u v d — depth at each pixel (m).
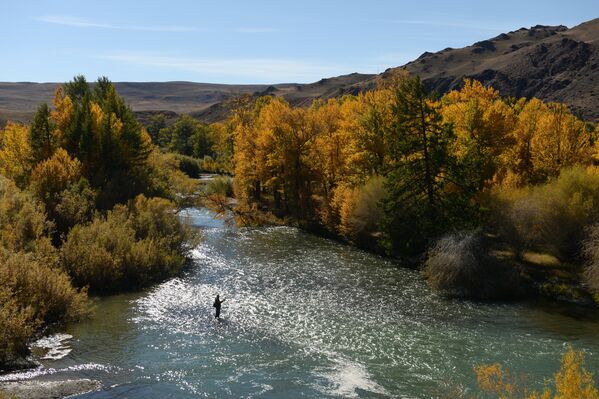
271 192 76.00
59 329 24.83
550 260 37.56
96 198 44.16
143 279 33.69
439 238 36.56
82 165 48.25
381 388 19.52
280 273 37.47
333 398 18.72
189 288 33.16
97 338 24.03
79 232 34.00
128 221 37.88
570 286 32.53
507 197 38.16
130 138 54.09
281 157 57.66
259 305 29.92
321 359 22.33
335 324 26.84
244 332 25.52
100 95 65.31
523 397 16.53
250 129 67.19
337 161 56.22
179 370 20.91
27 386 18.59
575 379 11.66
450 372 20.94
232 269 38.47
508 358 22.34
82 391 18.64
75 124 50.53
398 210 40.78
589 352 23.02
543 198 36.28
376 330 25.98
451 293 32.81
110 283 32.25
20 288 23.39
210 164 112.69
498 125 45.50
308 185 59.88
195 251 44.47
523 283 33.62
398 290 33.44
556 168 45.22
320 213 54.66
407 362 22.00
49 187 40.66
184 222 45.03
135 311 28.27
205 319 27.31
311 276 36.72
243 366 21.48
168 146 158.12
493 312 29.17
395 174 40.47
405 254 41.69
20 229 31.83
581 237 34.06
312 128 57.81
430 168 40.06
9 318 21.27
